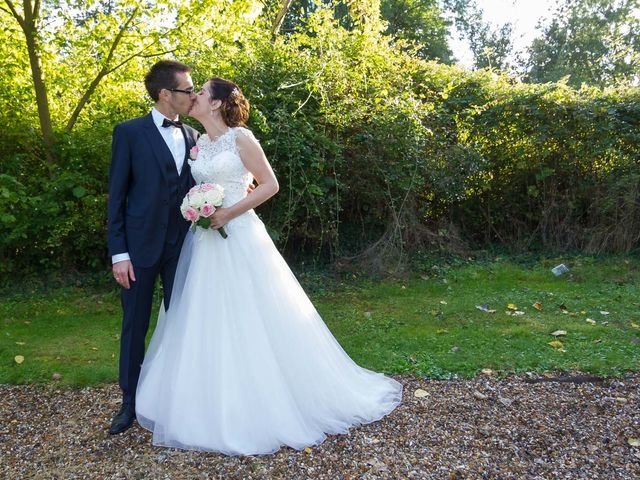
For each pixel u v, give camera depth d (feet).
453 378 11.23
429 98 23.85
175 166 9.53
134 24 20.45
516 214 24.67
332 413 9.34
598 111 22.74
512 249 23.99
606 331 13.62
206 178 9.37
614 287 17.99
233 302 9.02
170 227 9.62
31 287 19.48
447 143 22.67
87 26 20.40
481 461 8.21
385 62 21.33
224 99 9.25
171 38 20.45
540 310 15.67
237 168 9.24
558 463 8.11
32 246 20.40
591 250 22.74
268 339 9.09
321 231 20.35
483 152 23.84
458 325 14.48
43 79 20.12
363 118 20.06
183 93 9.32
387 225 21.48
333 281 19.49
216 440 8.52
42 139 20.01
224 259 9.16
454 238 22.82
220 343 8.87
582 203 23.85
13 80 20.26
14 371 11.89
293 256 21.43
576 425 9.21
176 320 9.25
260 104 18.57
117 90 21.99
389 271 20.03
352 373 10.39
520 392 10.50
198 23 20.42
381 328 14.37
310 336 9.60
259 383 8.77
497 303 16.46
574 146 22.85
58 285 19.75
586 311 15.43
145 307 9.58
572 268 20.48
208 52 19.25
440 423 9.40
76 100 22.22
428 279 19.65
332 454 8.48
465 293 17.71
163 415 8.86
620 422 9.27
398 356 12.35
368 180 20.67
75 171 19.71
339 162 19.26
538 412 9.70
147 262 9.34
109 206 9.30
